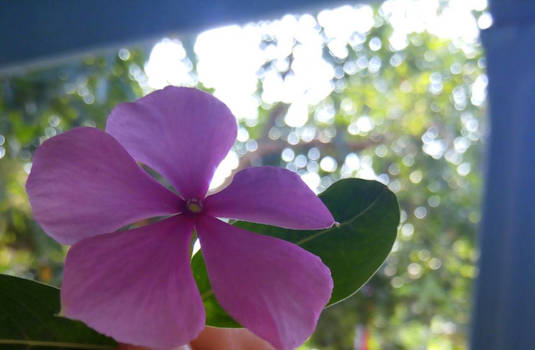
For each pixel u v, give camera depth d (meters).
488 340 0.23
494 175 0.23
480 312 0.23
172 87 0.09
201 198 0.09
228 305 0.08
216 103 0.09
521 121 0.23
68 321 0.09
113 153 0.08
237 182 0.09
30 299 0.09
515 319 0.22
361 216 0.10
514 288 0.23
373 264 0.10
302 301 0.08
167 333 0.08
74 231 0.08
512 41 0.23
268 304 0.08
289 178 0.08
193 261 0.10
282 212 0.08
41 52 0.30
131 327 0.08
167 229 0.08
